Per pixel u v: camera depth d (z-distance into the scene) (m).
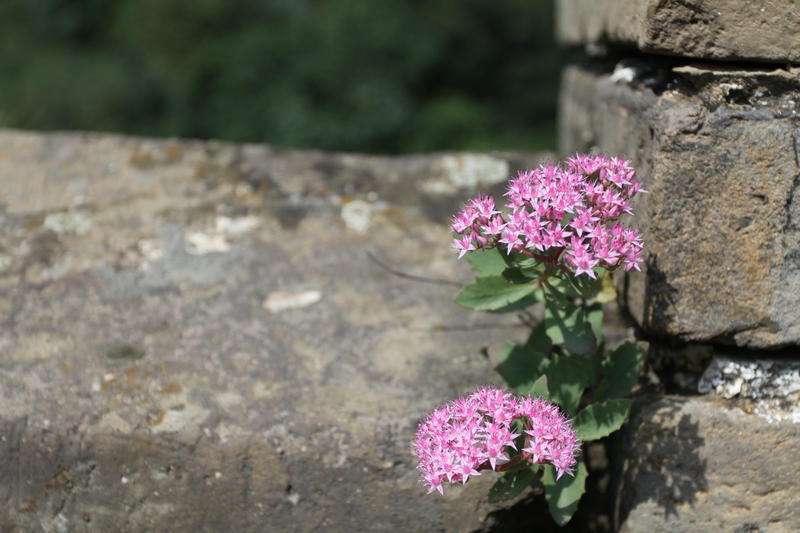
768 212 0.54
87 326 0.63
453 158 0.78
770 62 0.55
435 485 0.51
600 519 0.60
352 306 0.65
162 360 0.61
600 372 0.58
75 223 0.71
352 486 0.56
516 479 0.53
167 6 2.41
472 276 0.67
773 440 0.55
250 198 0.73
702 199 0.55
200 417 0.57
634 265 0.52
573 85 0.81
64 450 0.57
